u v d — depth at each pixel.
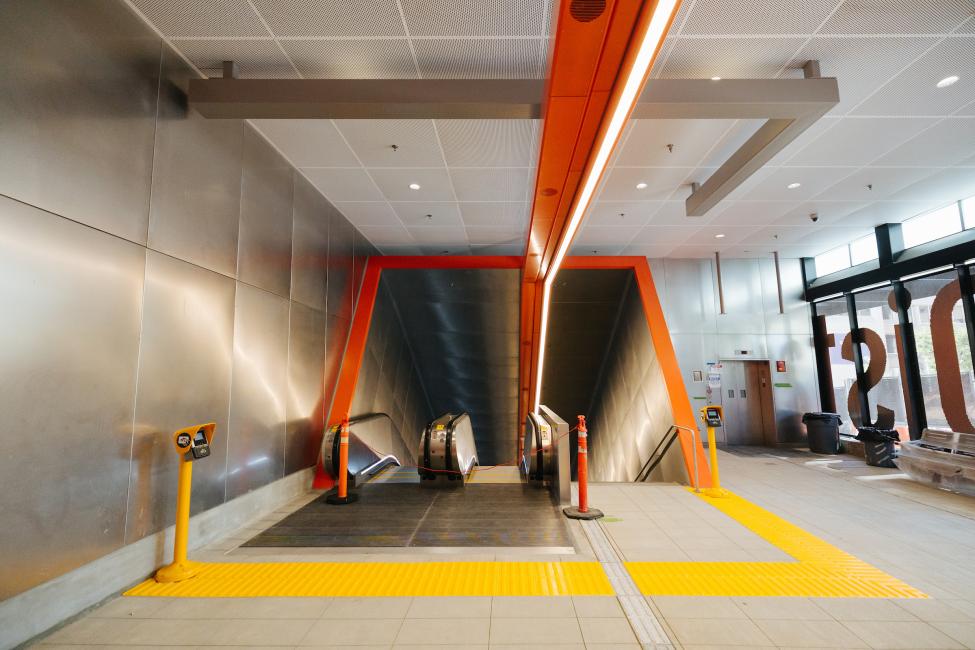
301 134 4.83
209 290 3.96
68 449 2.63
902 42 3.52
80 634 2.48
